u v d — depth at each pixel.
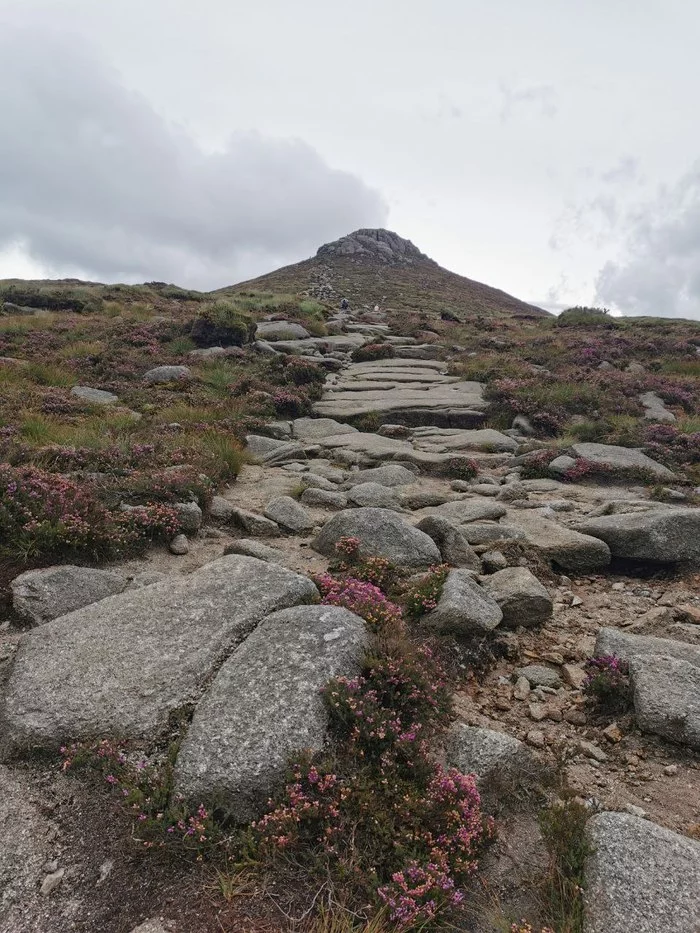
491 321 43.03
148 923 2.87
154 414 14.69
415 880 3.09
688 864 3.13
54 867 3.15
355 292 69.44
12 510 6.59
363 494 9.71
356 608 5.18
